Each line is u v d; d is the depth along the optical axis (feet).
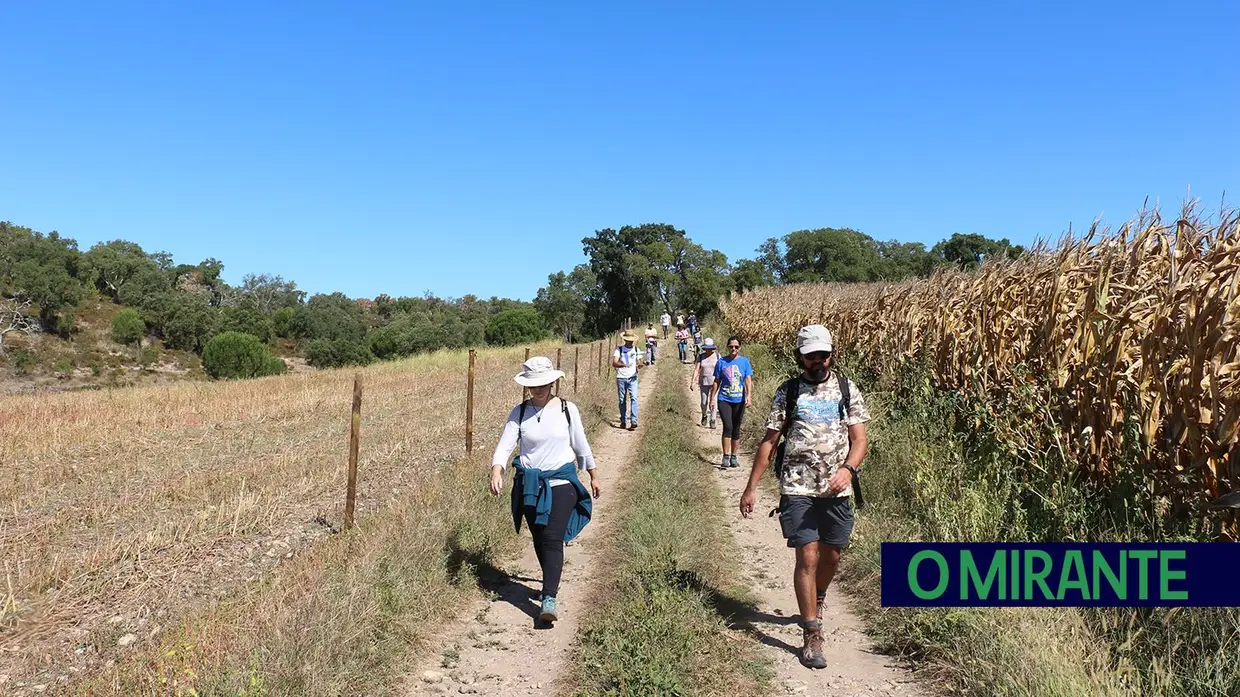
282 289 609.83
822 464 14.83
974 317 30.14
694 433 44.45
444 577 18.75
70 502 26.50
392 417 48.03
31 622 15.99
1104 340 19.26
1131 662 13.16
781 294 103.04
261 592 17.08
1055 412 21.75
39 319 383.65
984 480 21.77
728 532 24.73
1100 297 20.20
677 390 64.85
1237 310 15.40
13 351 339.77
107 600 17.42
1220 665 12.31
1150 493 17.16
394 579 17.60
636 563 19.79
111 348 381.40
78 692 12.82
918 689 13.99
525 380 17.67
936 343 33.50
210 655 13.75
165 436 40.88
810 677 14.56
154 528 22.90
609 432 44.88
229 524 23.38
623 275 279.08
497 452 17.71
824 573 15.47
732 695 13.73
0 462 33.65
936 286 38.14
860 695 13.83
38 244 456.45
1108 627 14.48
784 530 15.17
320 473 30.58
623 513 25.76
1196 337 15.89
